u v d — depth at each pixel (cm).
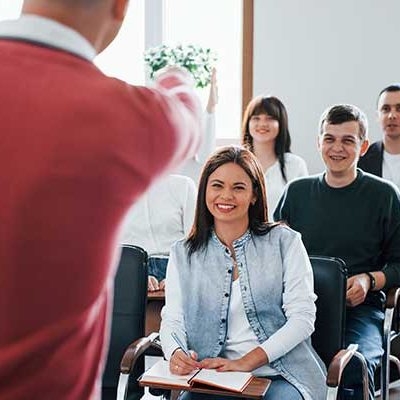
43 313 84
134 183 87
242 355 251
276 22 500
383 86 493
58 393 87
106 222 85
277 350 243
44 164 82
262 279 253
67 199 82
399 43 488
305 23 496
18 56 86
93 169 83
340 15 492
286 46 500
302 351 251
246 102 509
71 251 83
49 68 86
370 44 491
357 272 322
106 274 88
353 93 496
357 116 320
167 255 362
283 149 427
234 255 258
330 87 498
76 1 88
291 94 503
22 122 83
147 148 86
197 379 225
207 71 477
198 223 261
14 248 82
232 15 518
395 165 418
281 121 424
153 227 364
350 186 323
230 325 254
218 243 259
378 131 497
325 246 326
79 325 86
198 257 260
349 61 495
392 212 321
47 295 83
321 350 268
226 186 255
